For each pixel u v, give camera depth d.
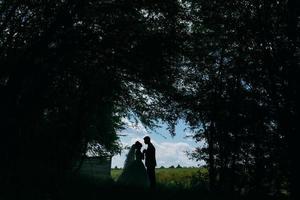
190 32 15.42
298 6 14.29
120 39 13.41
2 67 11.46
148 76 14.45
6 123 10.83
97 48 13.08
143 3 13.52
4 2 11.61
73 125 13.27
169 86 15.61
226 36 15.38
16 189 9.93
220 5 15.45
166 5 14.07
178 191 15.81
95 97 14.16
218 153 15.63
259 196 13.96
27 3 11.68
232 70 14.80
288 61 13.83
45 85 12.01
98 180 16.17
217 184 15.55
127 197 13.06
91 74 13.46
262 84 14.05
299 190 13.18
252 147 14.04
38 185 10.45
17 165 10.42
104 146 19.36
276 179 13.82
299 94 13.63
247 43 14.97
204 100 15.34
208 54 15.82
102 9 12.95
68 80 12.97
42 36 11.98
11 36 11.75
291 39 14.16
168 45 14.04
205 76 16.16
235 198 14.51
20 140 10.86
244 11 15.20
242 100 14.11
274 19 14.53
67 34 12.38
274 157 13.59
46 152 11.33
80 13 12.46
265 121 13.77
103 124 18.12
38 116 11.66
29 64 11.76
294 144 13.42
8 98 11.37
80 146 14.77
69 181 12.33
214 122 14.96
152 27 14.48
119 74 14.42
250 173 14.10
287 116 13.56
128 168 17.61
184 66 16.09
